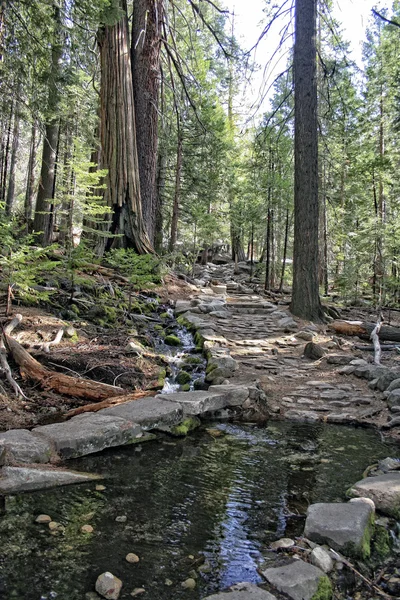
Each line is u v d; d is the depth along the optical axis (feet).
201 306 35.37
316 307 36.14
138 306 31.32
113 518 9.31
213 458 13.19
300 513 10.01
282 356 25.93
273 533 9.12
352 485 11.53
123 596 6.94
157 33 44.42
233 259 104.42
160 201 64.54
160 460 12.76
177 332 30.09
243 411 17.75
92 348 21.31
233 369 21.94
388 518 9.87
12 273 20.31
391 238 49.47
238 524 9.43
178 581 7.40
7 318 20.94
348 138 67.15
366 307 53.26
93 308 26.78
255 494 10.90
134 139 40.93
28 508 9.42
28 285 22.12
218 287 47.39
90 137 53.16
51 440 12.18
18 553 7.83
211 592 7.14
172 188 69.15
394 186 58.44
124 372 19.29
